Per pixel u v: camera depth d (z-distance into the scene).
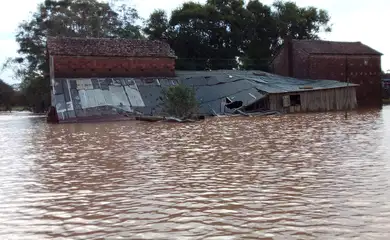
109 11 73.69
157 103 41.47
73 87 41.53
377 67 59.50
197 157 14.55
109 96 40.94
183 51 68.06
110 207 8.41
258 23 69.81
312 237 6.27
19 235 6.85
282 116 38.59
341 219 7.09
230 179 10.72
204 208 8.11
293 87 46.66
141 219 7.52
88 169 12.80
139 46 49.09
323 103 46.91
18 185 10.83
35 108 77.69
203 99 44.41
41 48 67.31
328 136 19.83
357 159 13.02
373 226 6.67
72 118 36.75
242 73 52.03
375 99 59.50
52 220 7.65
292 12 72.31
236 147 16.91
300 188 9.48
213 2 69.75
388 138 18.23
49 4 69.19
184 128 27.36
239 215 7.56
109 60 46.47
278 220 7.18
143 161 13.99
